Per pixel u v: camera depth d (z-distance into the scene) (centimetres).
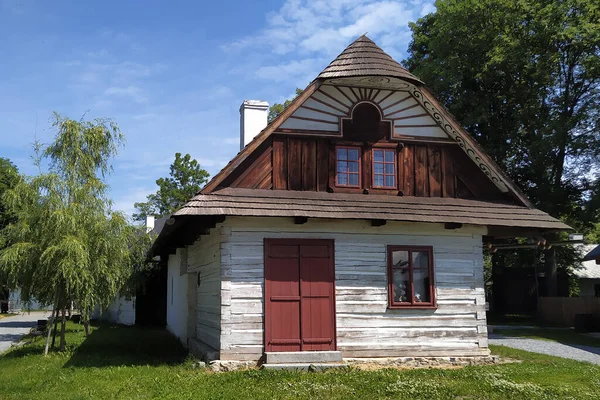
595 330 2255
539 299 2873
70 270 1382
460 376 1115
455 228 1362
